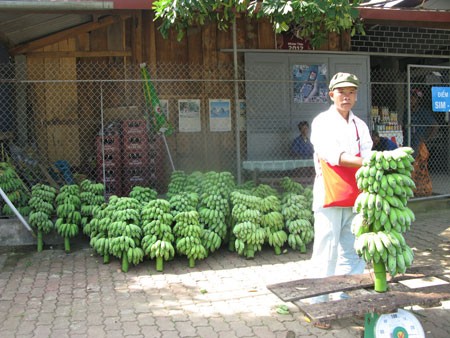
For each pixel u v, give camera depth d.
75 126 8.19
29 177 7.17
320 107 8.93
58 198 6.43
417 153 9.30
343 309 2.85
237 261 6.05
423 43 9.96
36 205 6.36
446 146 10.86
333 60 9.01
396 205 3.08
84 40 8.12
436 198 8.63
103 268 5.82
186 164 8.44
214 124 8.54
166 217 5.77
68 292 5.04
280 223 6.29
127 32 8.18
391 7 7.99
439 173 10.98
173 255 5.78
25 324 4.26
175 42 8.33
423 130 9.68
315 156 4.15
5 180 6.56
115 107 8.16
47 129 8.14
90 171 8.17
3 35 7.54
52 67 8.07
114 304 4.71
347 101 3.90
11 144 7.45
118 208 5.89
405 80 10.84
